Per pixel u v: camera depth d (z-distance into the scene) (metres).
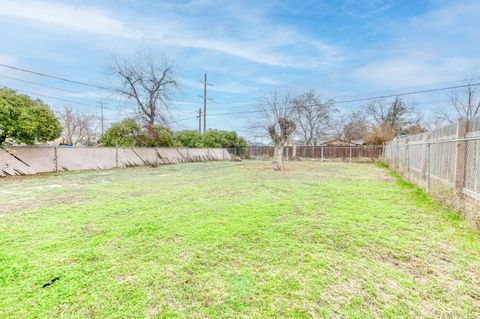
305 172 11.48
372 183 7.79
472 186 4.28
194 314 1.80
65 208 4.81
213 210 4.52
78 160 12.65
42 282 2.21
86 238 3.25
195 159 20.78
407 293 2.03
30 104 10.61
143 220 3.98
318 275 2.30
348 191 6.36
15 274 2.35
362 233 3.33
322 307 1.86
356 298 1.97
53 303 1.92
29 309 1.85
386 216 4.11
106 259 2.65
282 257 2.66
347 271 2.38
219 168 13.85
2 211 4.63
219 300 1.95
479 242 3.01
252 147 25.44
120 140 15.88
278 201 5.22
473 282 2.18
